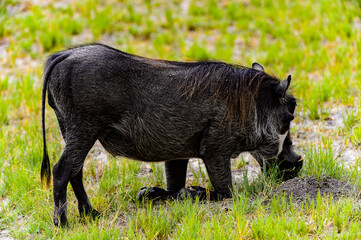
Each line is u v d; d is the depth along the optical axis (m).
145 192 18.55
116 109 16.70
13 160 22.67
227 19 47.31
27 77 32.69
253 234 14.84
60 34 40.47
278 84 17.78
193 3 50.38
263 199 17.02
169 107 16.98
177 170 18.94
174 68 17.42
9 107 30.08
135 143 17.28
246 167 21.81
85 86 16.36
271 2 50.75
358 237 14.01
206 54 38.31
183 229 15.36
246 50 40.25
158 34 43.38
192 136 17.36
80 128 16.58
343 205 15.84
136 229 16.06
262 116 17.95
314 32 41.69
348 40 39.12
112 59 16.78
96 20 44.28
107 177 20.78
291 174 19.28
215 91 17.16
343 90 29.08
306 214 15.95
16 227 17.61
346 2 48.66
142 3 49.97
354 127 23.59
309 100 27.75
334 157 21.44
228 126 17.28
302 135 24.33
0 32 41.91
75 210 18.11
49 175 17.72
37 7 46.56
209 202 17.97
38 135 25.50
